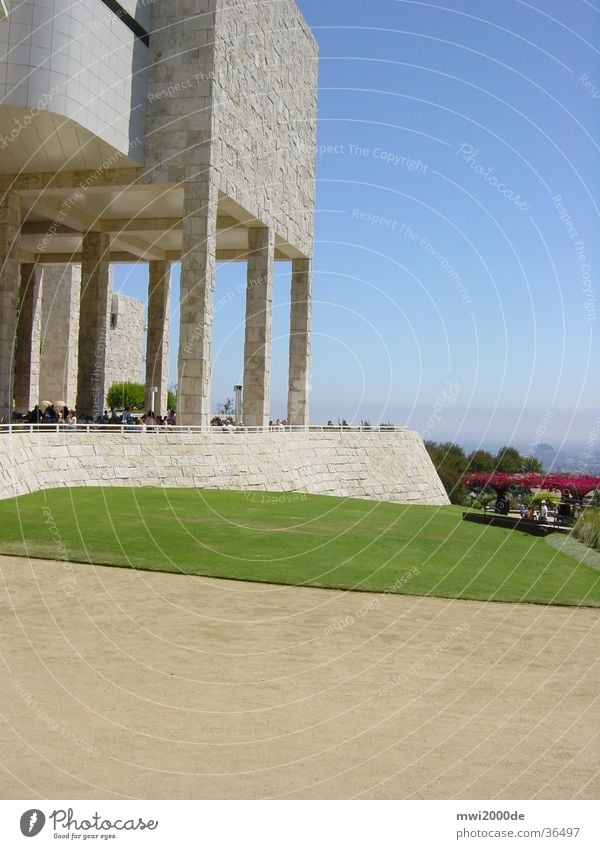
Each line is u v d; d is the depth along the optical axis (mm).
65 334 52781
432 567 16906
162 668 9484
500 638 11414
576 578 16625
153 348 48125
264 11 39062
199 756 7074
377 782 6703
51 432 25531
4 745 7133
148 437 28766
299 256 46938
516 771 6984
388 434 41969
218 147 33844
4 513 19609
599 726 8055
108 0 30609
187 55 33406
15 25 27547
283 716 8117
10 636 10453
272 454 33719
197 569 15047
